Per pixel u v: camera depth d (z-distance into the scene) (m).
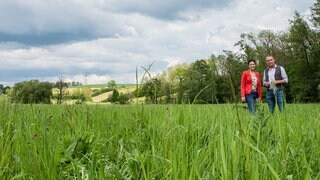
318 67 82.94
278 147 3.09
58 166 3.02
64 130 4.18
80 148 3.62
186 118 3.92
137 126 4.71
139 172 2.44
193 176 1.98
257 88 12.68
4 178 2.54
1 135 3.47
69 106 6.23
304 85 81.56
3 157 2.85
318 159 2.79
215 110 3.58
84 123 5.09
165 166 2.38
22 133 3.30
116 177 2.42
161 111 4.72
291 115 5.27
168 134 2.86
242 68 72.50
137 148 3.31
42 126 2.63
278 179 1.77
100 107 7.07
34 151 2.58
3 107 5.05
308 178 2.04
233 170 1.87
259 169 2.12
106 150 3.62
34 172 2.40
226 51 71.31
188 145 3.08
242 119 3.07
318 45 81.81
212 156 2.62
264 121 3.54
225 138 2.22
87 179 2.26
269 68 12.73
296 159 2.66
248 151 2.15
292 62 89.38
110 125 5.50
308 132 3.87
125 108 7.17
